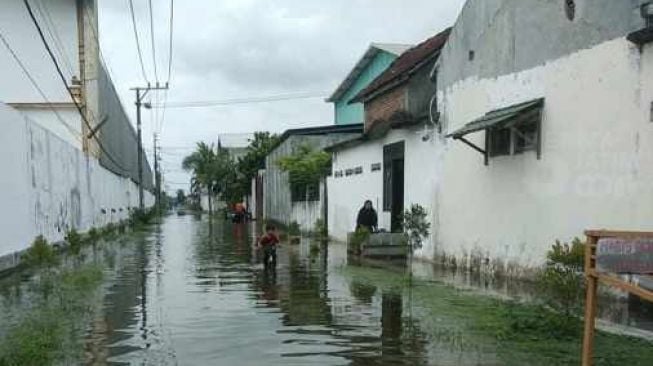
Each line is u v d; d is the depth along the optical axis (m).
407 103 18.36
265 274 15.02
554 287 8.56
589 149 10.29
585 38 10.35
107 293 12.12
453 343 7.68
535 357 6.97
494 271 13.42
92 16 36.91
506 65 12.88
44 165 19.50
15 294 11.97
